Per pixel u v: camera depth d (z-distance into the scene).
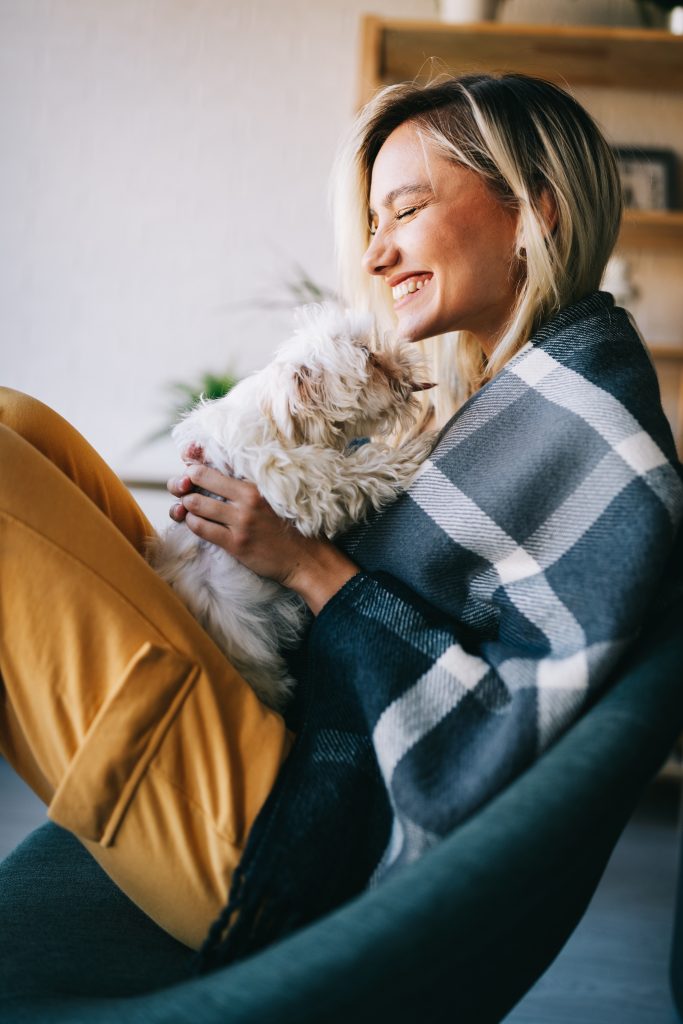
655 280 2.65
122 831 0.72
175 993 0.48
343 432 1.13
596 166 1.00
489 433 0.86
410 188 1.02
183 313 2.76
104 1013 0.50
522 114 0.98
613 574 0.72
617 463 0.77
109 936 0.77
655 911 1.72
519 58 2.46
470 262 1.01
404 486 0.94
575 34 2.31
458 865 0.51
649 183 2.57
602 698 0.68
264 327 2.76
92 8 2.71
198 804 0.73
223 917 0.67
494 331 1.07
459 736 0.71
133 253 2.75
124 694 0.71
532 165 0.97
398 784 0.69
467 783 0.67
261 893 0.68
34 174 2.74
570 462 0.79
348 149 1.14
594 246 0.99
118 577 0.74
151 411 2.77
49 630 0.72
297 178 2.72
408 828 0.67
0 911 0.79
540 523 0.79
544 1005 1.41
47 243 2.75
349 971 0.45
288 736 0.80
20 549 0.71
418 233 1.01
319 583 0.88
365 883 0.73
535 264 0.96
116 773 0.71
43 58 2.72
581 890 0.72
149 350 2.77
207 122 2.72
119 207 2.74
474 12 2.39
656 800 2.26
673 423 2.62
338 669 0.79
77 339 2.77
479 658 0.76
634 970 1.52
